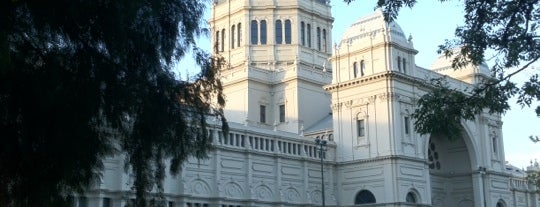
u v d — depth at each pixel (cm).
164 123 2841
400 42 8169
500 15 2305
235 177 7088
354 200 7988
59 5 2361
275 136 7631
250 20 10206
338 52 8481
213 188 6831
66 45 2580
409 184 7800
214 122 6856
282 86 9338
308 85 9262
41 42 2511
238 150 7162
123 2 2428
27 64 2420
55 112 2445
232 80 9456
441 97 2467
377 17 8344
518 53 2289
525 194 11844
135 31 2656
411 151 7994
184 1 2884
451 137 2458
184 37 2886
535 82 2362
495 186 9300
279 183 7506
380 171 7794
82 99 2502
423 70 8594
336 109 8388
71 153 2495
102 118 2761
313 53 10262
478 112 2500
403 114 7975
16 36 2402
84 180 2672
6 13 2211
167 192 6341
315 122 9194
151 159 3016
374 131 7938
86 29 2541
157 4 2656
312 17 10462
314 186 7894
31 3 2303
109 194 5866
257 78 9344
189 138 3027
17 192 2555
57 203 2614
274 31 10131
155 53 2786
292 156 7725
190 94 3023
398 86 7969
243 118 9162
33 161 2494
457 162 9356
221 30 10562
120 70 2695
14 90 2395
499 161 9538
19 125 2466
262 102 9350
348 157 8144
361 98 8131
